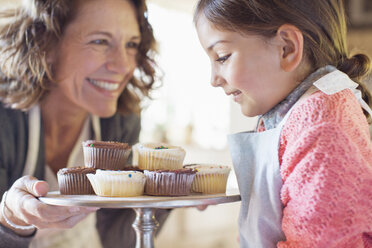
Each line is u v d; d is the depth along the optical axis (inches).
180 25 158.2
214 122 159.5
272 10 32.0
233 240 132.8
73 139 59.6
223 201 33.5
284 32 31.8
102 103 54.1
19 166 52.3
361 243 27.7
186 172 37.2
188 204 31.4
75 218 37.7
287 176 29.5
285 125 30.7
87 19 49.8
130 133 64.4
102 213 57.7
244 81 32.5
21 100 51.0
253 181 32.8
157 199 32.6
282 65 32.3
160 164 42.0
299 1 32.9
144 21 57.0
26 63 50.5
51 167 58.8
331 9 34.4
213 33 33.0
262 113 34.7
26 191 37.2
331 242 26.4
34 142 52.8
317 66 33.5
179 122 161.5
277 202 30.1
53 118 56.0
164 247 123.6
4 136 50.6
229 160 140.6
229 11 32.0
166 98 155.5
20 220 38.8
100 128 60.9
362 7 102.4
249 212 32.7
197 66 162.9
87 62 50.8
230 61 32.7
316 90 31.1
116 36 51.5
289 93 33.2
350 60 35.7
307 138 28.2
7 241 39.1
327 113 28.8
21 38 50.7
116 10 50.8
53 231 55.7
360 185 27.1
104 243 58.1
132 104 62.8
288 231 28.5
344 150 27.4
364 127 31.0
